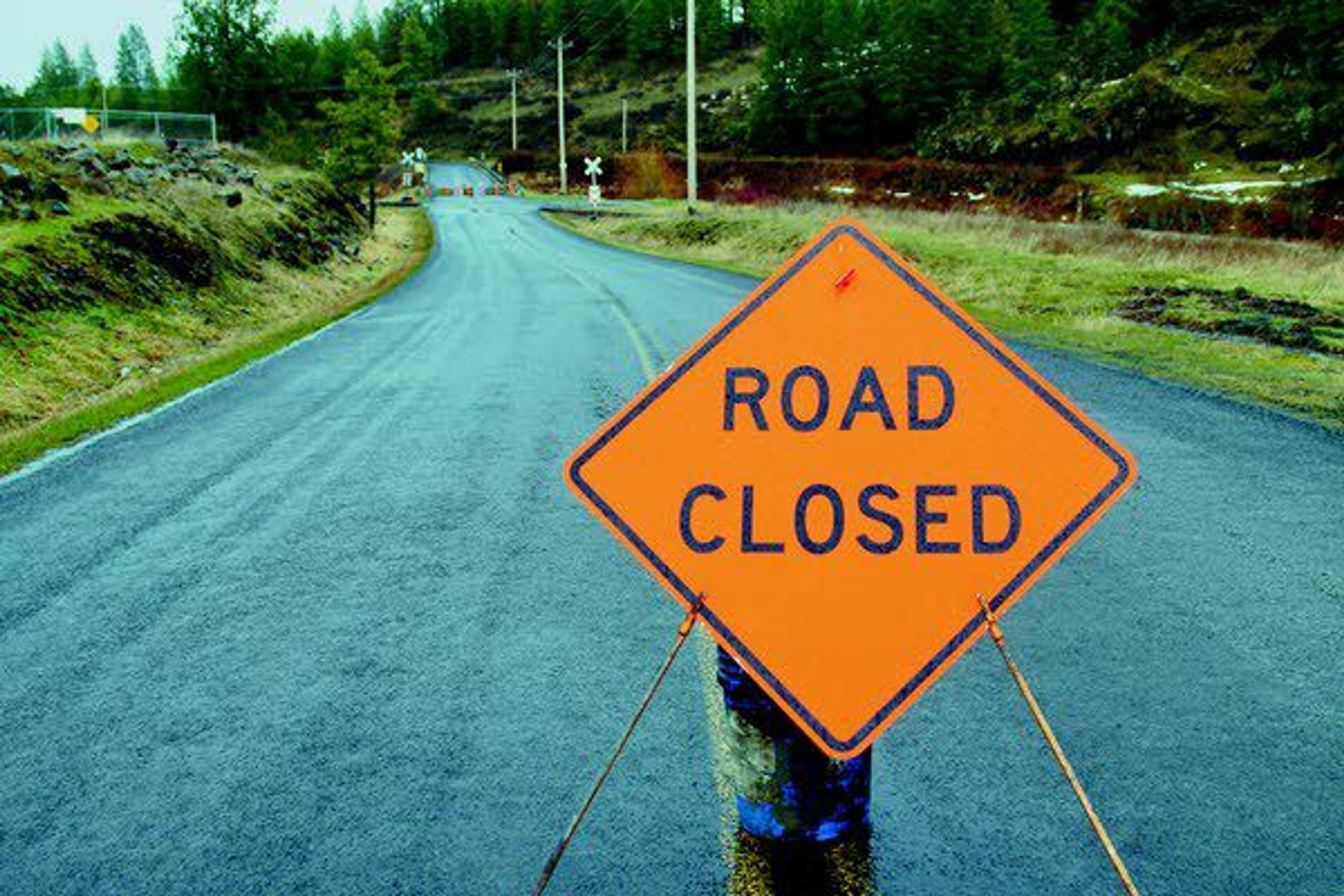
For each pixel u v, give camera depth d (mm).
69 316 14914
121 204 19969
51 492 7500
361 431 9289
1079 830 3180
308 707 4152
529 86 154500
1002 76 90438
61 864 3146
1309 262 20156
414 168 94688
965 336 2656
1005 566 2682
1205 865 2994
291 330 17219
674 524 2719
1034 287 18078
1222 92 62344
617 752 2729
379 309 20438
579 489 2725
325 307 22984
